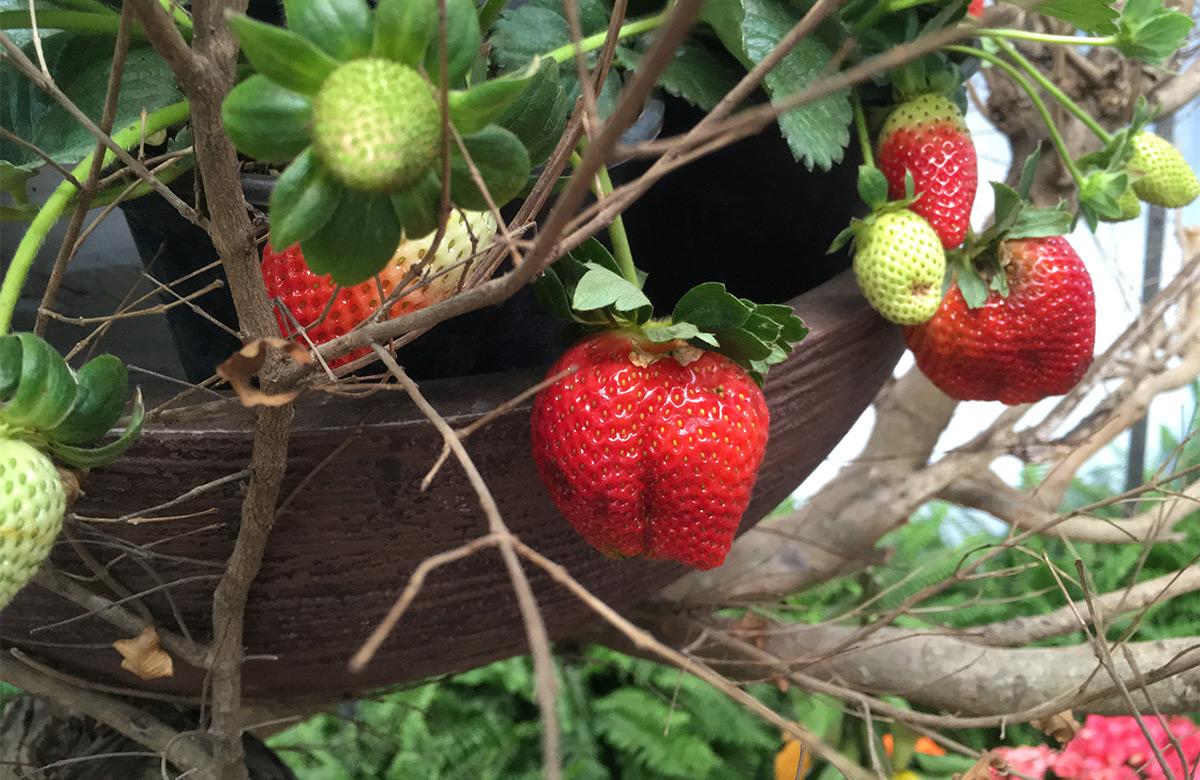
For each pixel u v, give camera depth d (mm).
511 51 224
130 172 179
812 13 115
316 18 114
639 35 240
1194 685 274
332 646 212
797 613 505
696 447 186
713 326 188
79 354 269
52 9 192
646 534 200
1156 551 670
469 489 192
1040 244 260
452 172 125
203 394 202
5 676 234
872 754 287
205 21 118
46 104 192
